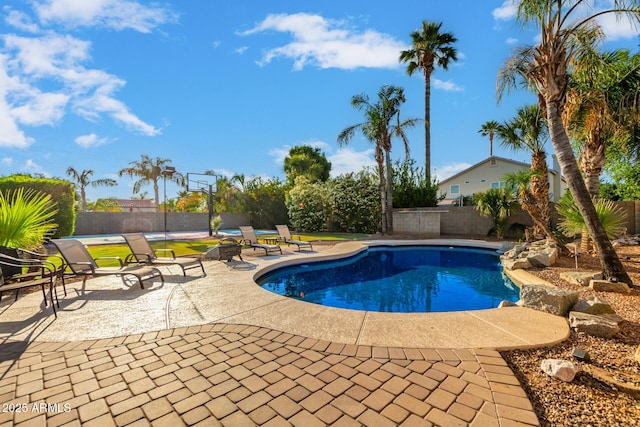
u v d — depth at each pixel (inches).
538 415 78.1
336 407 80.3
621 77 309.7
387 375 96.0
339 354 110.7
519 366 103.1
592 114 281.4
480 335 125.7
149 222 886.4
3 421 75.4
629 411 79.2
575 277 210.1
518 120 406.3
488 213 546.9
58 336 127.9
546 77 215.2
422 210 677.3
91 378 95.3
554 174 897.5
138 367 102.0
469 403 81.7
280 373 97.6
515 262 275.4
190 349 115.5
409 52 785.6
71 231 508.7
